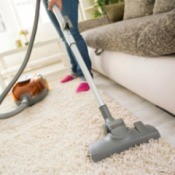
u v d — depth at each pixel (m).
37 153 1.01
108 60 1.53
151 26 0.88
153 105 1.22
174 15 0.73
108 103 1.35
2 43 3.72
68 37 1.10
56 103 1.62
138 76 1.10
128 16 2.17
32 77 1.85
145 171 0.74
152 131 0.87
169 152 0.80
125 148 0.84
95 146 0.85
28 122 1.41
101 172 0.79
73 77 2.14
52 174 0.85
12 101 1.95
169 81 0.86
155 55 0.94
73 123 1.22
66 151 0.97
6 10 3.66
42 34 3.81
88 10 3.77
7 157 1.04
